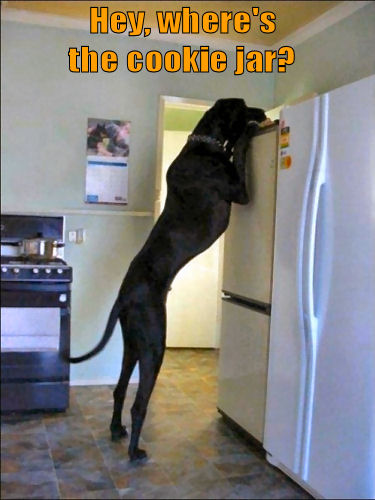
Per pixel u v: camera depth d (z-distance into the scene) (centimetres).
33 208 342
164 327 269
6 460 253
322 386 228
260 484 242
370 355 212
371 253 205
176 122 489
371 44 306
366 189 206
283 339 253
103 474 243
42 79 333
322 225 228
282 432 252
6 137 321
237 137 294
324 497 224
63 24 332
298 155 242
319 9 324
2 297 302
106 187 369
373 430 216
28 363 307
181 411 333
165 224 283
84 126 355
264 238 275
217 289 497
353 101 213
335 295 222
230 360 312
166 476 244
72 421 306
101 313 379
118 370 386
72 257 371
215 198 284
